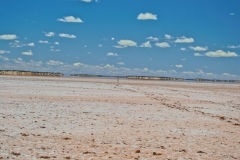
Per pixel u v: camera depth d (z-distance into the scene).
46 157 9.45
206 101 36.44
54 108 23.17
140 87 66.12
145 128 16.42
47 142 11.88
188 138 14.22
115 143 12.35
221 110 27.78
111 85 68.56
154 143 12.70
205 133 15.80
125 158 9.95
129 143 12.48
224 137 14.95
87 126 16.16
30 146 11.01
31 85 51.84
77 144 11.81
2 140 11.77
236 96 48.41
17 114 19.17
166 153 10.98
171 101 34.41
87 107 24.91
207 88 74.88
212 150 11.93
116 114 21.62
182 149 11.77
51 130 14.53
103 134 14.16
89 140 12.73
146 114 22.48
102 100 31.42
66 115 19.88
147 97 38.50
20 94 33.28
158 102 32.56
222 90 67.00
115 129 15.67
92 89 48.69
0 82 57.03
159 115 22.27
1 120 16.59
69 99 30.73
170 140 13.50
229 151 11.91
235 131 16.94
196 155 10.94
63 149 10.81
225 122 20.36
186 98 39.53
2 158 9.13
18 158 9.24
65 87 50.34
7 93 33.62
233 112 26.75
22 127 14.88
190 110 26.66
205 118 21.83
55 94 35.56
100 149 11.12
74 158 9.59
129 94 42.09
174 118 21.03
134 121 18.78
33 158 9.32
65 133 13.97
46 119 17.83
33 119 17.58
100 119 18.89
